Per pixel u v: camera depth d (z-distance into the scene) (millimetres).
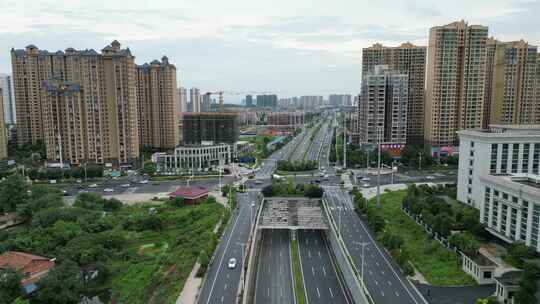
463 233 126188
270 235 151875
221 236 141125
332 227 139625
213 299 95562
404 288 98562
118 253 127250
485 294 94625
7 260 110875
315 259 126875
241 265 116250
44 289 96625
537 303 83188
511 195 118500
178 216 165250
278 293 103312
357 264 114438
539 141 151000
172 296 97375
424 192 188375
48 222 148500
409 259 116438
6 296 96750
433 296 94000
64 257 114000
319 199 186375
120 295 103562
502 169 152000
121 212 173000
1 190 178375
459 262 111438
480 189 137375
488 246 121562
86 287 108375
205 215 166125
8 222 159750
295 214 161000
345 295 102438
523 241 114375
